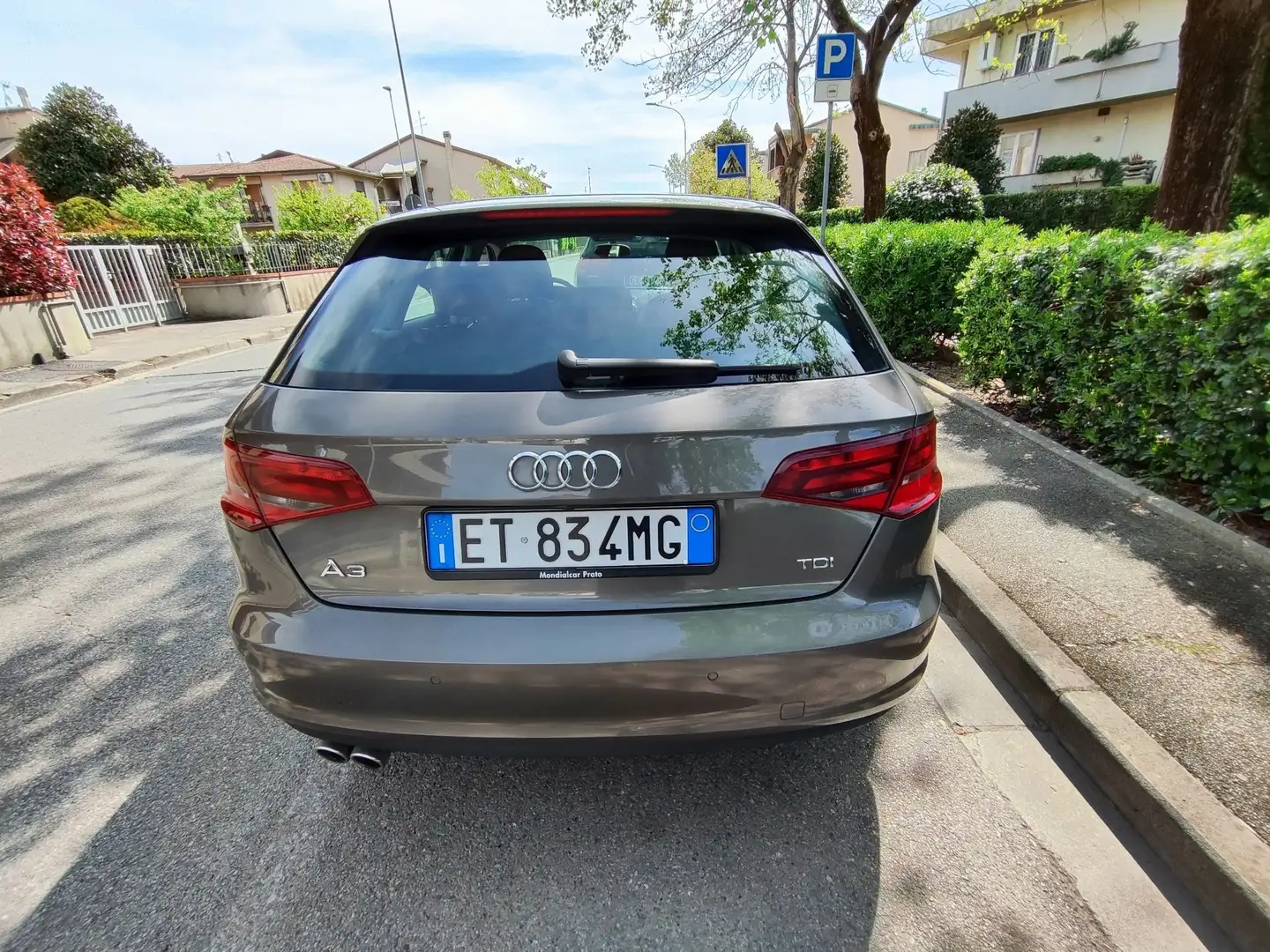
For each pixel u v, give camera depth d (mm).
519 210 1997
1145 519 3412
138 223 16609
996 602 2768
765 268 1963
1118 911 1708
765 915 1714
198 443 5754
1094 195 17953
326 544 1603
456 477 1525
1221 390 3223
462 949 1642
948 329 6660
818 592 1640
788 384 1641
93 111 30500
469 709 1585
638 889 1790
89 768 2242
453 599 1595
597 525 1553
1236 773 1938
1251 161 10852
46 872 1859
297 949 1645
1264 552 2998
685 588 1593
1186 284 3461
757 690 1600
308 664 1601
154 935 1681
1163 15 21984
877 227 7934
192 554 3760
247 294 14781
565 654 1542
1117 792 2012
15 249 9188
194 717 2484
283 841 1953
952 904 1730
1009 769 2168
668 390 1588
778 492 1570
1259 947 1581
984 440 4531
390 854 1907
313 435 1556
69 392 8172
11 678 2717
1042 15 11547
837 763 2203
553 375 1633
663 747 1640
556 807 2061
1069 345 4316
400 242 2055
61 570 3596
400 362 1701
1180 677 2328
